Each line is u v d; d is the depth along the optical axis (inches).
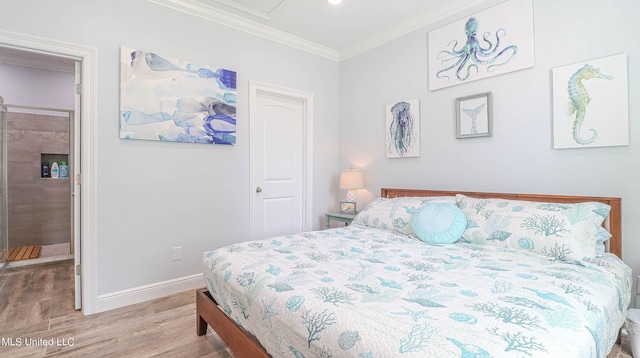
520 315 39.1
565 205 73.2
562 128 83.7
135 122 94.1
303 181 143.3
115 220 92.2
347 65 146.6
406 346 33.1
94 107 87.9
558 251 65.0
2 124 132.6
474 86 101.7
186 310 90.9
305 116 141.9
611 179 76.8
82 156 87.9
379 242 82.0
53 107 151.5
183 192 105.0
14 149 156.5
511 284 50.5
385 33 126.6
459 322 37.3
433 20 111.5
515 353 31.5
